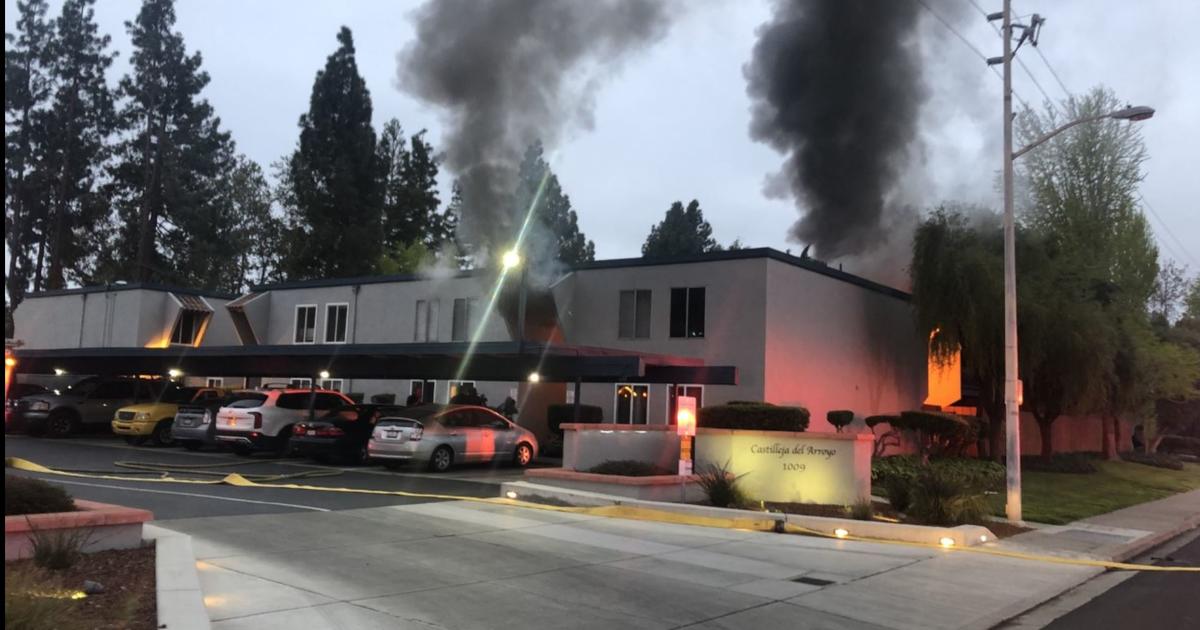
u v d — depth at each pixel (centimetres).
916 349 3166
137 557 779
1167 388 3356
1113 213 3503
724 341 2331
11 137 5250
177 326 3497
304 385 3281
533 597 763
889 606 815
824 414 2527
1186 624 814
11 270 5181
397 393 2966
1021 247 2722
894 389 2989
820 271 2555
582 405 2494
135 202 5678
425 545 971
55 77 5350
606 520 1246
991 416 2761
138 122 5656
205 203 5728
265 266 6238
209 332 3603
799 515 1324
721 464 1563
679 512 1305
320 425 1916
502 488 1443
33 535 738
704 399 2341
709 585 856
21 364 2858
